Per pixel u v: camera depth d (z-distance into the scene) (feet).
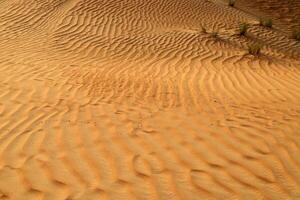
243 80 21.72
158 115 15.69
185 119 15.30
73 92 18.22
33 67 22.04
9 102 16.34
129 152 12.45
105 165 11.65
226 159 12.11
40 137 13.24
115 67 23.70
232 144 13.10
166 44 29.45
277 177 11.16
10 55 24.27
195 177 11.11
